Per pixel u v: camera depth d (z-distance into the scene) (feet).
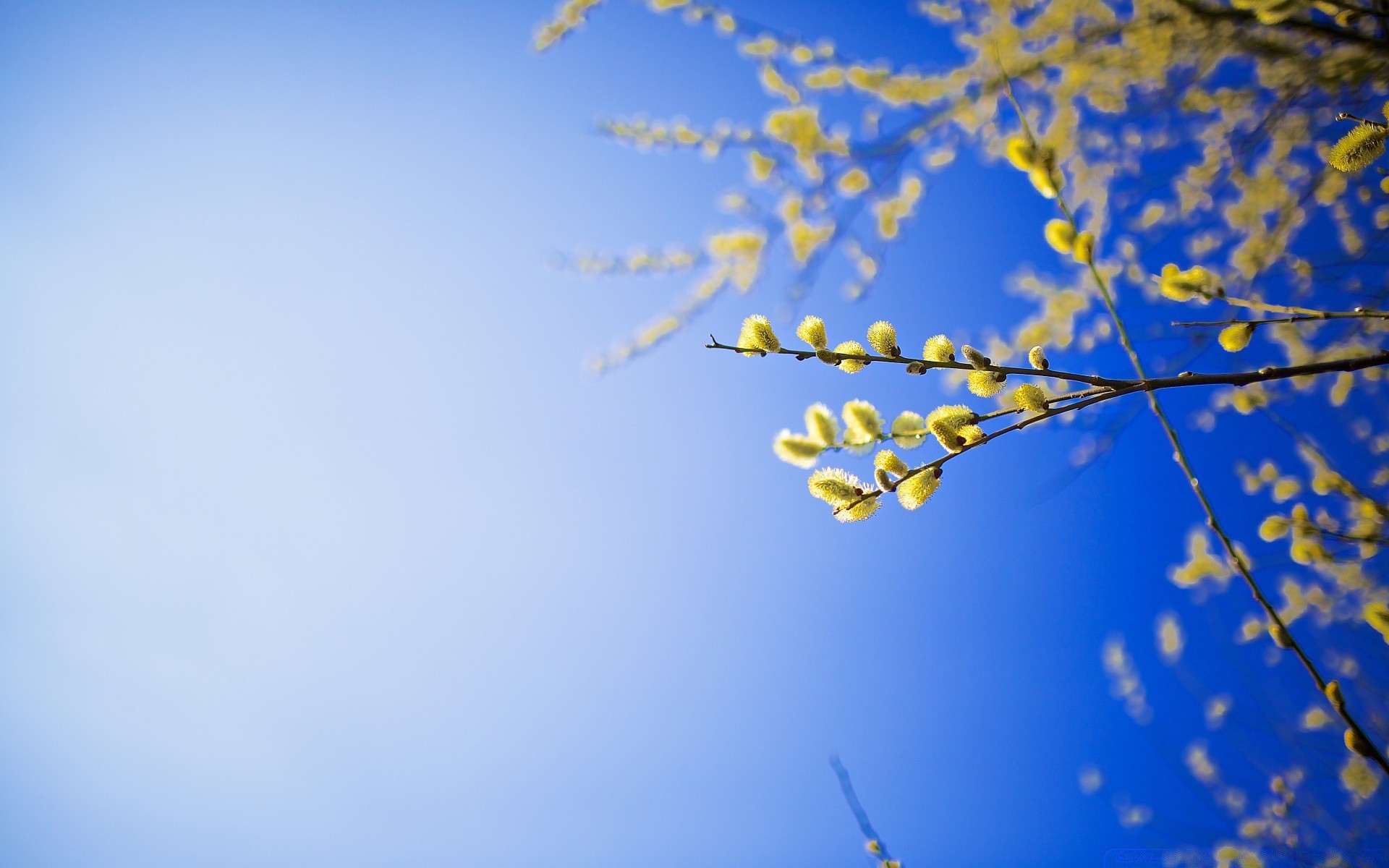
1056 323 5.82
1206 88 5.63
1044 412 4.73
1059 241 4.77
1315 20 5.35
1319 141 5.56
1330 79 5.42
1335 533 5.24
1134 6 5.44
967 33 5.63
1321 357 5.54
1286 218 5.57
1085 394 4.72
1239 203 5.70
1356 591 5.55
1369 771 5.60
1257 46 5.42
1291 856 5.78
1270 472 5.67
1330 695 4.55
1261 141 5.61
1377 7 5.13
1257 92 5.60
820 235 5.79
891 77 5.66
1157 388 4.71
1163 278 4.91
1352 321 5.49
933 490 4.72
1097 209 5.81
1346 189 5.55
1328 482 5.31
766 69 5.76
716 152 5.82
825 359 4.74
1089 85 5.65
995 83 5.57
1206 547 5.69
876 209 5.84
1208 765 6.25
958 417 4.70
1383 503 5.27
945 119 5.65
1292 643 4.59
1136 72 5.57
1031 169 4.82
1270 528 5.30
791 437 4.71
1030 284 5.86
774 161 5.77
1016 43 5.57
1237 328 4.85
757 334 4.74
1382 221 5.48
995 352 5.87
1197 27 5.41
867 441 4.68
